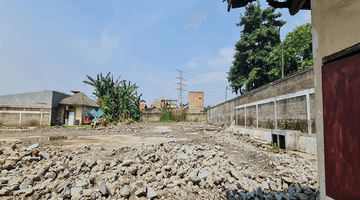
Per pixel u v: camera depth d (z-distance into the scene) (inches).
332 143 83.2
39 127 722.8
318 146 93.1
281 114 403.2
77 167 192.5
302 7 113.2
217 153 263.3
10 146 237.5
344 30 77.4
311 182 171.6
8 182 161.2
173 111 1595.7
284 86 394.3
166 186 171.3
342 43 78.4
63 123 916.6
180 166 209.8
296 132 326.6
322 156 90.1
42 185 158.6
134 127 761.6
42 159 216.4
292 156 278.2
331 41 85.2
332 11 84.7
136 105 1290.6
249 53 993.5
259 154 281.7
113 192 152.4
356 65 70.5
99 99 959.0
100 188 153.6
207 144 337.7
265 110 481.7
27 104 876.0
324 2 90.0
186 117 1530.5
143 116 1587.1
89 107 1026.7
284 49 815.1
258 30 977.5
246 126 617.6
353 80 71.8
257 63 1036.5
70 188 160.9
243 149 320.5
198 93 1959.9
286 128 382.0
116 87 1044.5
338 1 80.9
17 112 789.2
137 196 152.1
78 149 270.7
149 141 376.2
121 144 333.4
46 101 866.1
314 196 149.7
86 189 157.3
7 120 778.2
